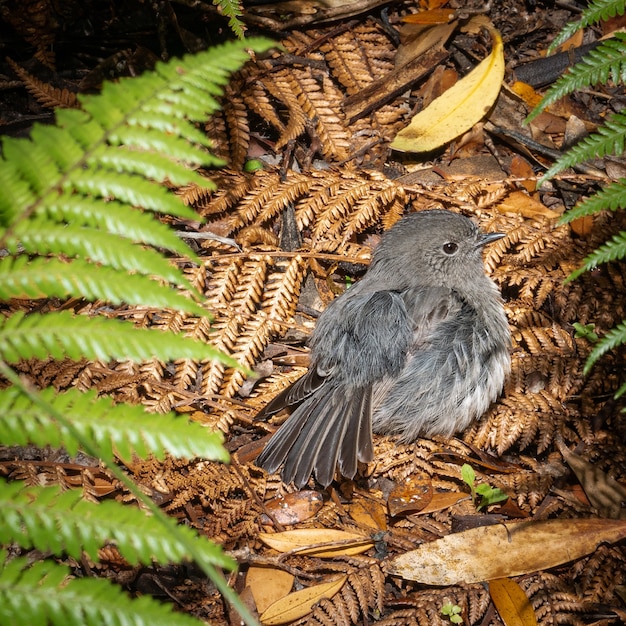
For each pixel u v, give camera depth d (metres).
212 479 4.34
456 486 4.59
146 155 2.51
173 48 6.35
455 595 3.98
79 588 2.20
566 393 4.85
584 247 5.31
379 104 6.26
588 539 4.14
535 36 6.77
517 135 6.06
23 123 5.81
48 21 6.19
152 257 2.46
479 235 5.32
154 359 4.63
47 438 2.31
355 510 4.45
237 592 4.04
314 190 5.57
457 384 4.77
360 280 5.33
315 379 4.70
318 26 6.44
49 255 4.82
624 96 6.44
